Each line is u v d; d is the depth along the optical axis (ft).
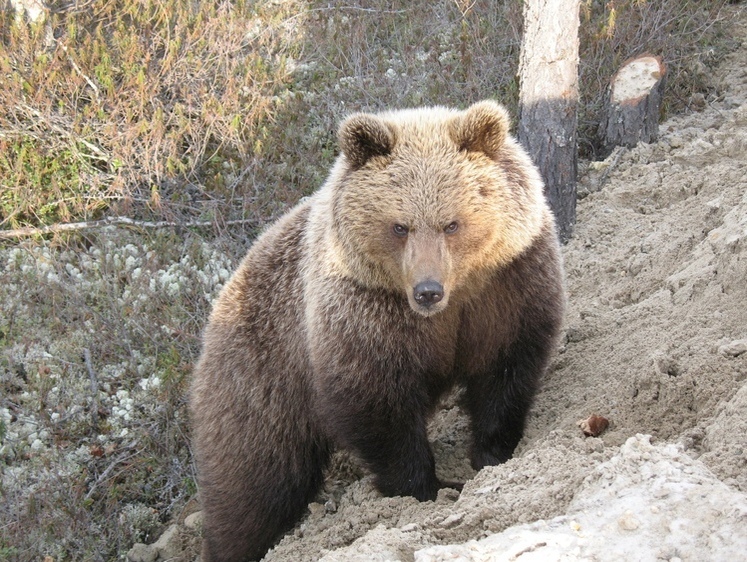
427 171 21.48
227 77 47.03
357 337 23.13
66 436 36.91
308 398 26.81
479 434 25.89
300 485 28.27
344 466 30.96
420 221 21.24
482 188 21.76
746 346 22.06
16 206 44.62
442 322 23.66
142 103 44.62
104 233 43.04
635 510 16.28
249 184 45.09
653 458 17.60
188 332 39.19
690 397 22.15
